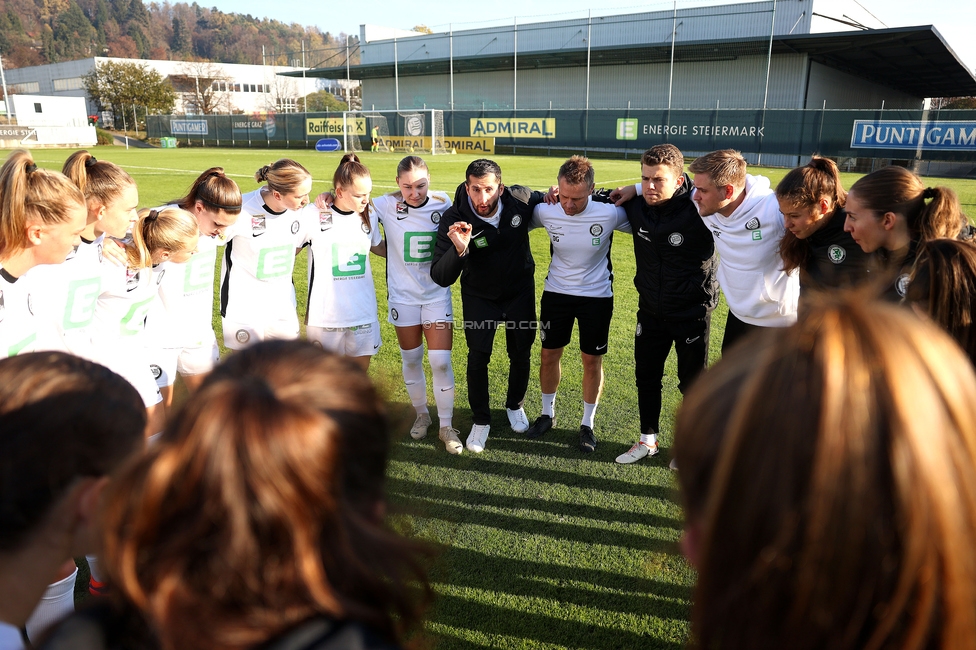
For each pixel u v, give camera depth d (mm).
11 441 861
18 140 40281
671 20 35875
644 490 3537
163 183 18406
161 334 3395
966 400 600
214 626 717
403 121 37469
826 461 569
